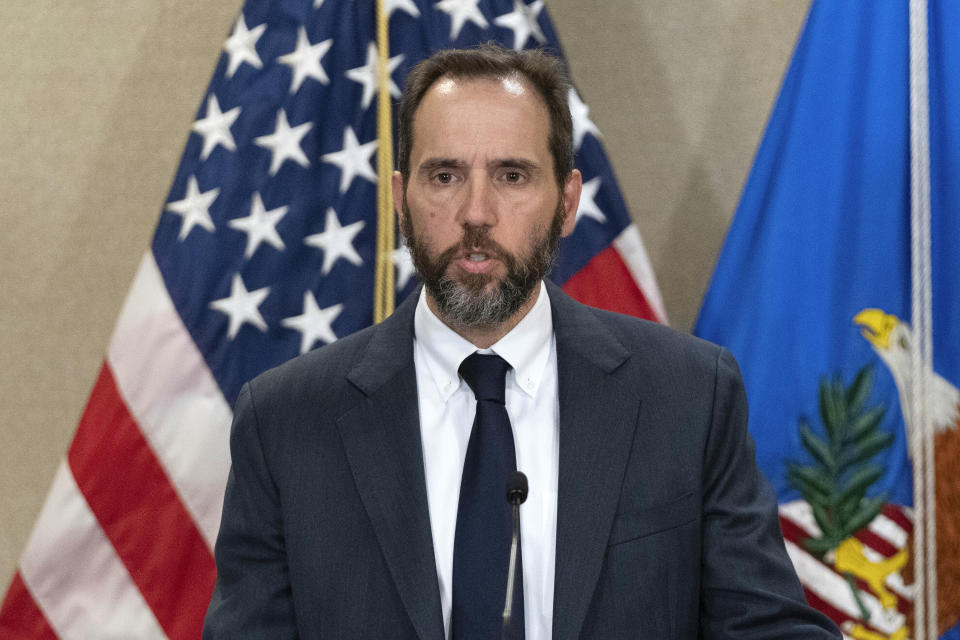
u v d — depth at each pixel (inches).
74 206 259.8
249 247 229.6
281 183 231.1
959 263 213.2
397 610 116.3
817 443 215.5
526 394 126.7
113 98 261.1
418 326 131.5
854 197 218.7
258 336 228.1
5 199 259.6
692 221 259.6
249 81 235.9
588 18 262.5
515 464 120.0
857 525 213.3
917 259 211.2
